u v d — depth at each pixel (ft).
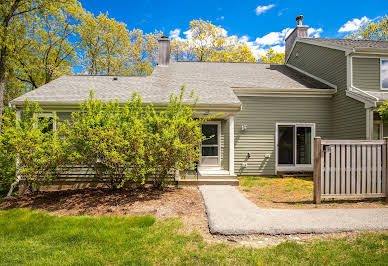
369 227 12.14
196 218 14.38
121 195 19.90
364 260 9.26
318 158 16.98
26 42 48.75
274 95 32.32
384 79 30.50
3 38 40.40
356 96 27.99
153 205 17.01
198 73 38.32
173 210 15.94
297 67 42.45
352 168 17.08
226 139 30.86
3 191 23.06
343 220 13.08
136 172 19.24
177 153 19.51
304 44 40.14
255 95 32.14
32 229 12.63
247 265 9.04
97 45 71.72
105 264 9.16
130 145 18.71
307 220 13.14
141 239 11.27
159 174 21.35
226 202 17.57
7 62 47.98
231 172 26.22
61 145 19.43
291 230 11.87
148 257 9.65
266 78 36.40
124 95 27.94
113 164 19.81
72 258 9.63
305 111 32.65
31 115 22.62
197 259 9.48
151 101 25.96
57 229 12.59
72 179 24.56
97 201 18.24
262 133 32.19
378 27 75.77
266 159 32.14
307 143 33.04
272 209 15.67
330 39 39.96
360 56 30.01
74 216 14.82
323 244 10.61
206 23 83.05
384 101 25.16
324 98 32.89
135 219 13.85
